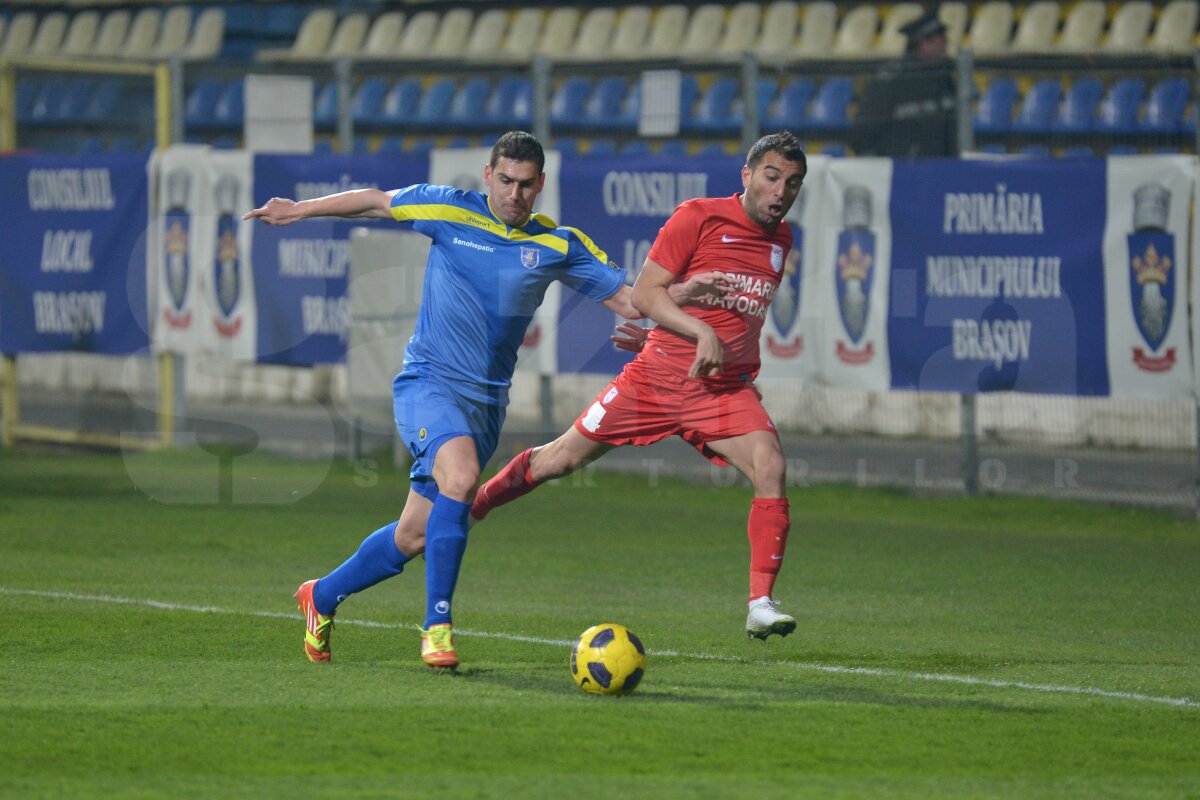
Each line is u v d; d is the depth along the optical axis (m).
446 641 20.02
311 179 48.03
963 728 17.83
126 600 26.64
